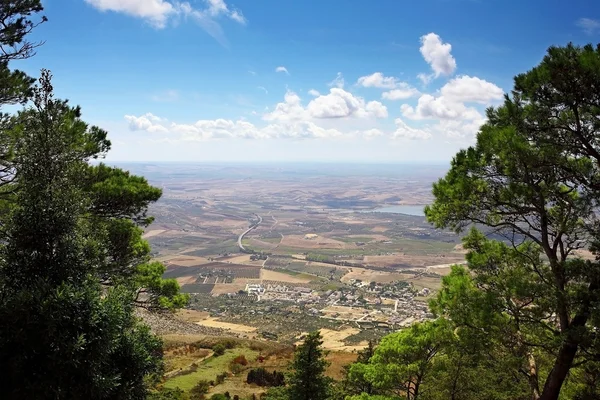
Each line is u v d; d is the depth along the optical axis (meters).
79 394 5.54
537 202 7.03
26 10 9.05
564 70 6.26
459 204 7.45
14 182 8.71
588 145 6.57
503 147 6.78
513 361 7.34
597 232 6.56
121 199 10.33
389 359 11.11
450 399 10.32
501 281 7.46
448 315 7.93
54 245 6.34
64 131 7.03
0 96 8.80
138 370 6.73
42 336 5.31
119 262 10.99
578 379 8.06
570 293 6.71
